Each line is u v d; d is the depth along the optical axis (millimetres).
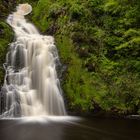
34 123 11867
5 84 13773
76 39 15664
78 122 12266
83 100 14023
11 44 15336
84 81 14523
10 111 13273
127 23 16656
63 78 14812
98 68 15094
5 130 10664
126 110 13828
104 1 18000
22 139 9555
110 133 10469
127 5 17344
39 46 15555
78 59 15156
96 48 15805
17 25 18312
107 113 13781
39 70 14906
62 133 10344
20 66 14805
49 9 18812
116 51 15977
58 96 14430
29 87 14289
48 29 17797
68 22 16703
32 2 21719
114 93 14297
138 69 15195
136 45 15680
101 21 17297
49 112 13977
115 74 15039
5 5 19781
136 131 10789
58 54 15727
